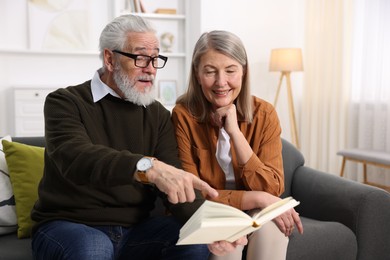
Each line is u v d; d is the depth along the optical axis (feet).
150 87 5.68
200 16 16.60
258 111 6.31
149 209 5.86
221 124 5.98
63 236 4.91
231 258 5.24
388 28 14.17
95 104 5.60
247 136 6.29
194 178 4.39
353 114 15.62
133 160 4.48
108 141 5.59
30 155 6.61
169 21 17.95
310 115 17.39
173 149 5.99
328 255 6.33
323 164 16.81
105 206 5.41
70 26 16.49
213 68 5.88
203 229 3.61
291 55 15.94
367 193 6.64
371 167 15.08
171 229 5.49
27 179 6.48
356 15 15.40
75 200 5.31
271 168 5.98
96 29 16.84
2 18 15.84
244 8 17.10
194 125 6.22
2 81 16.06
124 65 5.53
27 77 16.33
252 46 17.33
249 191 5.78
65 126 5.15
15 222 6.48
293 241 6.09
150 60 5.60
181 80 18.25
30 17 16.06
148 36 5.58
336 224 6.59
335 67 16.16
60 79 16.71
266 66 17.56
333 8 16.20
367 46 14.83
